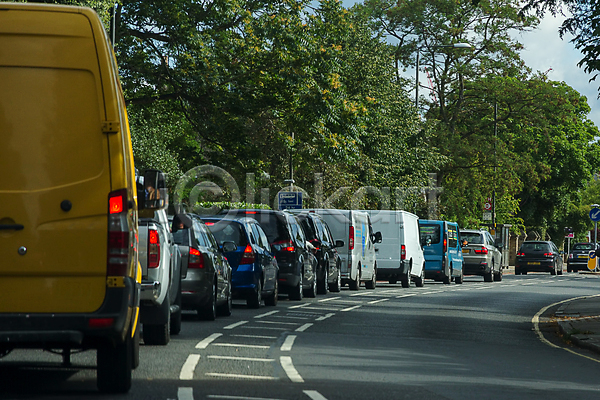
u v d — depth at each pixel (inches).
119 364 529.7
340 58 1904.5
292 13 1814.7
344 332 963.3
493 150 3599.9
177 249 863.1
